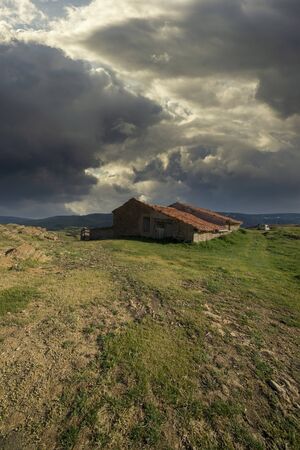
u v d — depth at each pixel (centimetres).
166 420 896
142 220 4581
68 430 841
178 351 1186
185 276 2169
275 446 865
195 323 1408
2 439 807
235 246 4269
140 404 934
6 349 1086
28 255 2241
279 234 5750
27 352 1083
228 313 1580
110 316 1395
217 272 2411
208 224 4778
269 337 1391
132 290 1742
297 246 4425
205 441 851
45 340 1158
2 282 1670
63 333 1213
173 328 1352
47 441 813
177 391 992
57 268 2108
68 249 2972
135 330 1294
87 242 3803
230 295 1847
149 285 1845
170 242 4134
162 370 1073
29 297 1488
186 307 1580
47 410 889
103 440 824
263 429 909
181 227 4188
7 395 917
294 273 2670
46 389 950
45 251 2594
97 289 1697
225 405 966
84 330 1252
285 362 1218
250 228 7825
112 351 1137
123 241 3928
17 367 1013
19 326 1229
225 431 887
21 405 895
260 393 1035
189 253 3406
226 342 1294
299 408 995
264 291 1984
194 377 1062
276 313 1652
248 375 1110
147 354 1143
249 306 1703
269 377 1109
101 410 902
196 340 1277
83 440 821
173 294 1733
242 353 1231
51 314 1347
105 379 1006
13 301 1427
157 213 4428
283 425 927
